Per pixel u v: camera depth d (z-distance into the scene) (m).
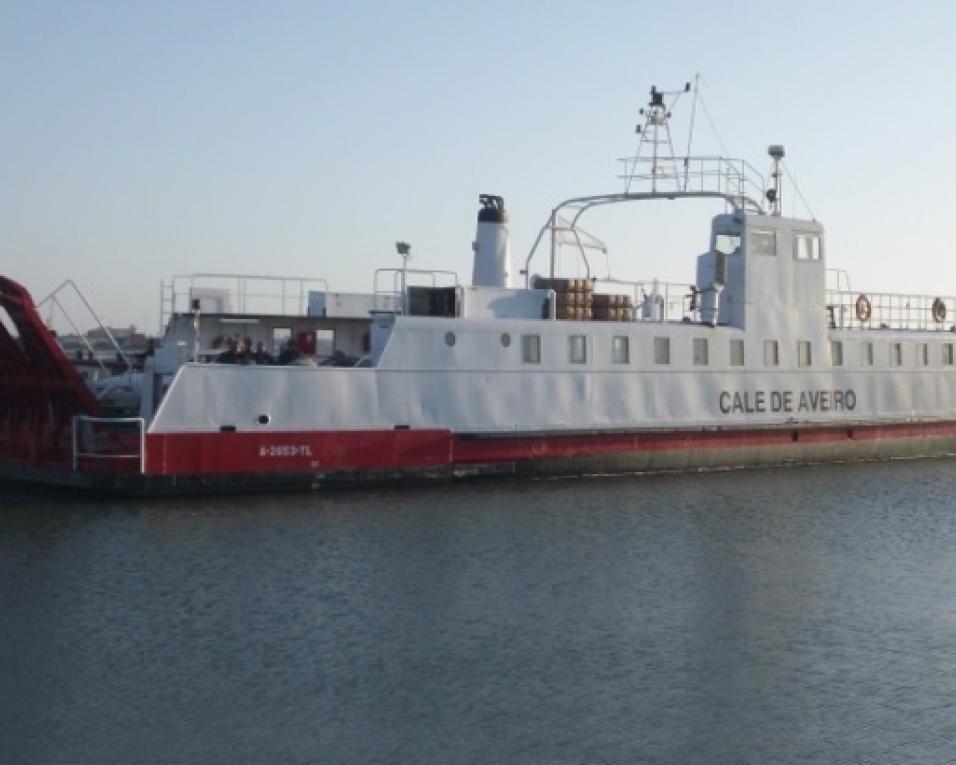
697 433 33.50
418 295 30.45
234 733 12.88
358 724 13.17
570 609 18.12
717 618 17.80
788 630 17.22
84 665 15.09
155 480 26.08
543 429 30.69
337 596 18.61
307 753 12.34
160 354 29.69
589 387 31.47
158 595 18.45
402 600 18.45
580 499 28.28
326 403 27.81
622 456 32.25
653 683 14.72
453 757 12.30
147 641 16.12
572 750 12.53
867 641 16.70
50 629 16.59
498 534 23.70
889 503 29.17
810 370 35.88
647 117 35.75
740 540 23.94
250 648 15.88
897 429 38.28
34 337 24.83
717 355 33.81
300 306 31.17
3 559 20.55
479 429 29.84
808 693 14.43
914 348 38.75
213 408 26.55
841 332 36.81
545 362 30.81
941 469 36.34
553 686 14.54
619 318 33.47
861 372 37.22
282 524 24.02
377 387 28.50
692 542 23.55
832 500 29.47
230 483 26.83
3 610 17.52
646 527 25.00
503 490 29.20
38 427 27.73
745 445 34.59
